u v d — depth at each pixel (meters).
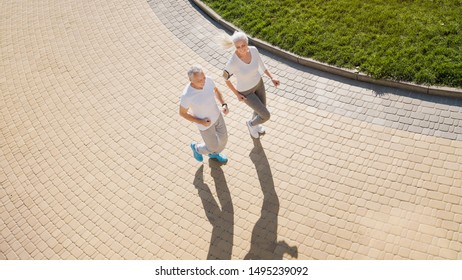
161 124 7.74
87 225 6.59
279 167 6.77
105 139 7.68
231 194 6.59
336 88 7.73
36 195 7.09
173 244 6.20
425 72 7.38
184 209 6.54
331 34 8.42
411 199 6.09
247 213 6.34
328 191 6.36
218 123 6.20
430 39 7.88
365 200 6.18
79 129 7.94
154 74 8.62
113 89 8.50
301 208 6.25
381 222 5.93
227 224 6.28
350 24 8.48
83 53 9.37
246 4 9.47
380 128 6.99
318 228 6.02
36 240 6.55
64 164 7.43
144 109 8.03
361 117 7.20
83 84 8.73
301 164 6.75
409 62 7.59
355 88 7.66
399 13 8.48
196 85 5.50
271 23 8.95
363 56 7.87
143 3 10.26
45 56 9.49
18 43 9.96
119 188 6.95
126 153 7.41
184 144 7.37
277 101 7.71
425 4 8.52
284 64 8.34
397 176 6.36
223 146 6.56
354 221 6.00
